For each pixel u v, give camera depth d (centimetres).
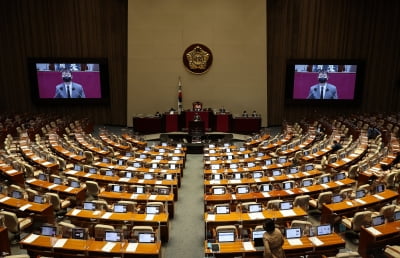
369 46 2984
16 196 1206
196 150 2358
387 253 919
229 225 984
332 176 1446
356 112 3092
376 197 1184
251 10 2889
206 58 2939
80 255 845
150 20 2905
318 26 2955
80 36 2972
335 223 1123
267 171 1554
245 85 2991
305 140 2222
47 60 2923
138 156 1936
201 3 2888
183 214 1352
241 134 2786
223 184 1386
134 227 925
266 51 2942
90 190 1360
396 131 2366
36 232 927
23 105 3091
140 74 2972
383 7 2928
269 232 714
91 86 3000
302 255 846
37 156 1769
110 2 2919
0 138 2228
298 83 2988
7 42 2981
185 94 3008
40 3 2922
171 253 1058
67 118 2927
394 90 3061
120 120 3108
